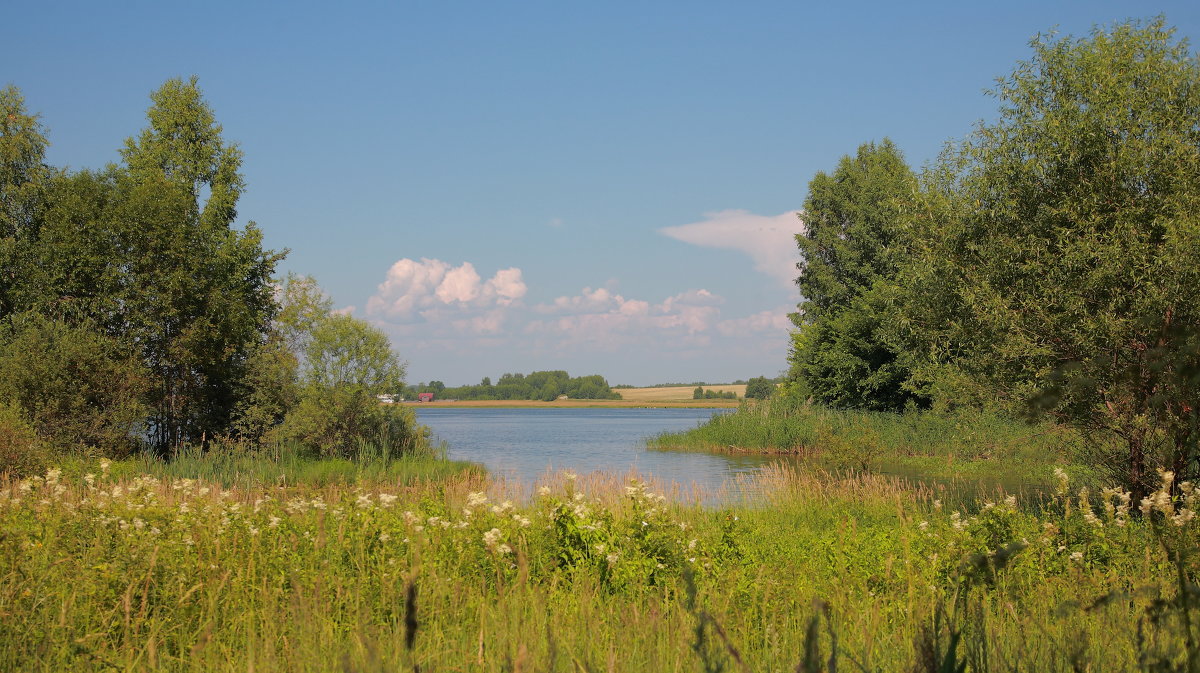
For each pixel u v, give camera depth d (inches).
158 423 1355.8
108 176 1433.3
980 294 563.8
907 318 647.8
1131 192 536.1
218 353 1390.3
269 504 359.6
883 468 1191.6
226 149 1631.4
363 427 1231.5
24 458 832.9
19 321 1122.0
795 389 2161.7
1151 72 539.8
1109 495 372.5
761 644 204.5
